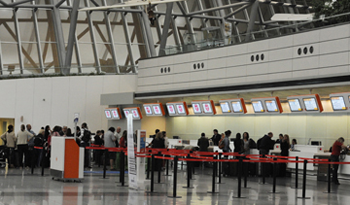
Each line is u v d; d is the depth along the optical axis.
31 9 34.81
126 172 17.86
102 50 35.41
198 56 25.61
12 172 16.70
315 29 19.55
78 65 34.31
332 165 16.81
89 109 30.83
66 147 13.85
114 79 31.14
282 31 21.42
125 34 36.44
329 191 13.35
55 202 9.57
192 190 12.72
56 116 30.55
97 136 21.58
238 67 23.14
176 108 25.22
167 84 27.56
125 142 18.61
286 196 12.15
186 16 37.44
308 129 22.78
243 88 21.95
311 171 18.50
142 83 29.52
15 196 10.30
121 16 37.00
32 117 30.12
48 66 33.62
